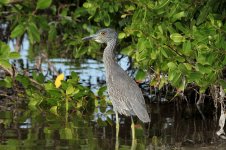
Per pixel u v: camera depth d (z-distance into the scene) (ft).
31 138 40.65
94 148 38.70
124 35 43.78
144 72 45.62
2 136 40.98
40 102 49.08
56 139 40.52
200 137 42.37
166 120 47.14
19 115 47.26
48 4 49.80
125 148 39.11
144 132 43.55
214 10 42.11
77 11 54.75
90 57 62.95
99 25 55.06
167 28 42.50
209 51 39.68
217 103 47.24
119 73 44.39
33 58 62.90
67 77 56.65
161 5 41.78
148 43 41.63
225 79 45.47
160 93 51.90
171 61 41.68
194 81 42.24
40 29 61.62
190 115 48.70
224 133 42.93
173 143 40.65
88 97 50.21
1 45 44.78
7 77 49.80
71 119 46.44
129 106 42.86
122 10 50.47
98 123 45.39
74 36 55.01
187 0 42.65
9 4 55.01
